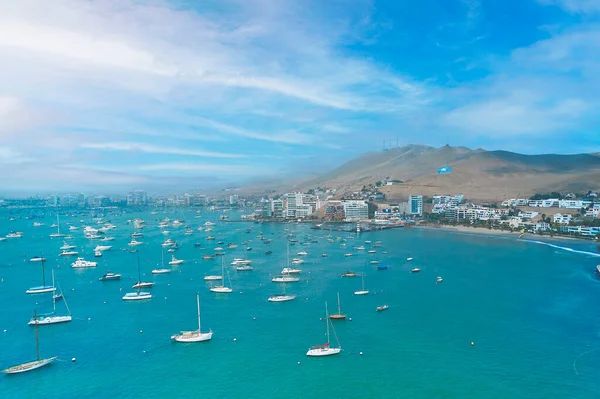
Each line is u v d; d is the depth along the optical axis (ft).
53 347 486.79
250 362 442.91
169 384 401.29
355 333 515.09
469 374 410.31
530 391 379.14
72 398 379.76
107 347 485.15
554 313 581.53
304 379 405.80
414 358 444.96
